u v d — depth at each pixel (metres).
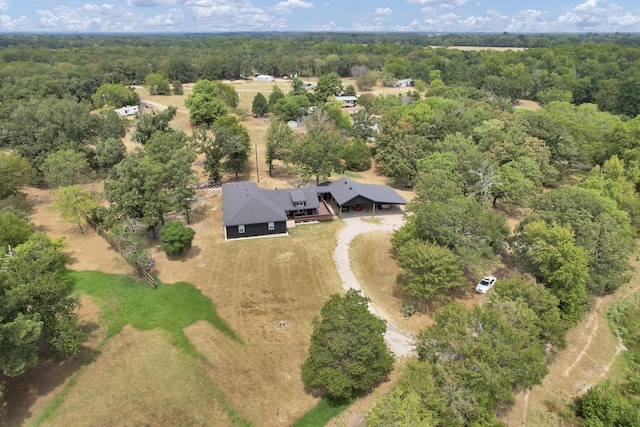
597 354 33.75
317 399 26.91
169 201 46.22
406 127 66.62
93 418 24.69
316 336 26.39
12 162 48.97
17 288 25.36
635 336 36.12
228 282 38.69
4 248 34.03
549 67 156.00
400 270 41.41
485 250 37.19
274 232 47.59
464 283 36.59
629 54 160.00
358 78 149.38
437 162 54.25
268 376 28.47
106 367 28.38
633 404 28.25
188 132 89.31
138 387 26.95
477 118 73.75
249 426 24.91
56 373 27.59
